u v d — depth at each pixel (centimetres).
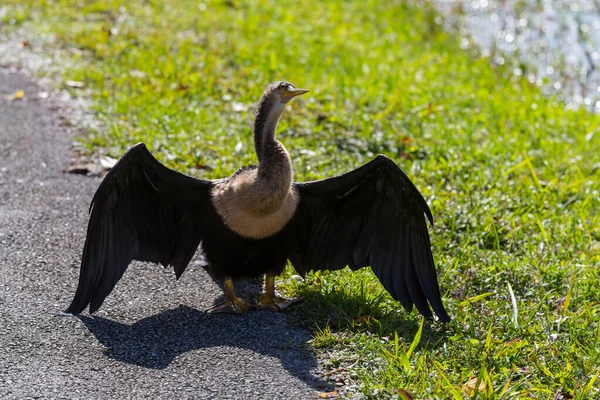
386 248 863
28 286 873
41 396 696
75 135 1298
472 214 1071
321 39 1877
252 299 888
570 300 877
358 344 782
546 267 956
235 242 822
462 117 1482
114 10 1919
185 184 838
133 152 802
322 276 920
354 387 725
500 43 2136
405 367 728
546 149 1350
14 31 1759
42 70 1556
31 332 790
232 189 815
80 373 733
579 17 2362
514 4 2453
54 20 1839
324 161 1223
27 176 1155
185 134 1273
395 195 843
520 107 1583
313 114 1406
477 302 878
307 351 779
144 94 1430
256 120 840
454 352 774
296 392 719
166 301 868
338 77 1603
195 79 1507
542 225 1062
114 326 812
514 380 743
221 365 755
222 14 1967
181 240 861
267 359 766
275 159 802
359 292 880
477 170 1212
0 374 722
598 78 1928
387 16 2166
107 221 822
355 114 1414
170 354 770
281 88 831
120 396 703
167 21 1875
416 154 1290
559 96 1767
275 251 834
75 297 811
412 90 1568
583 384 727
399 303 872
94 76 1511
